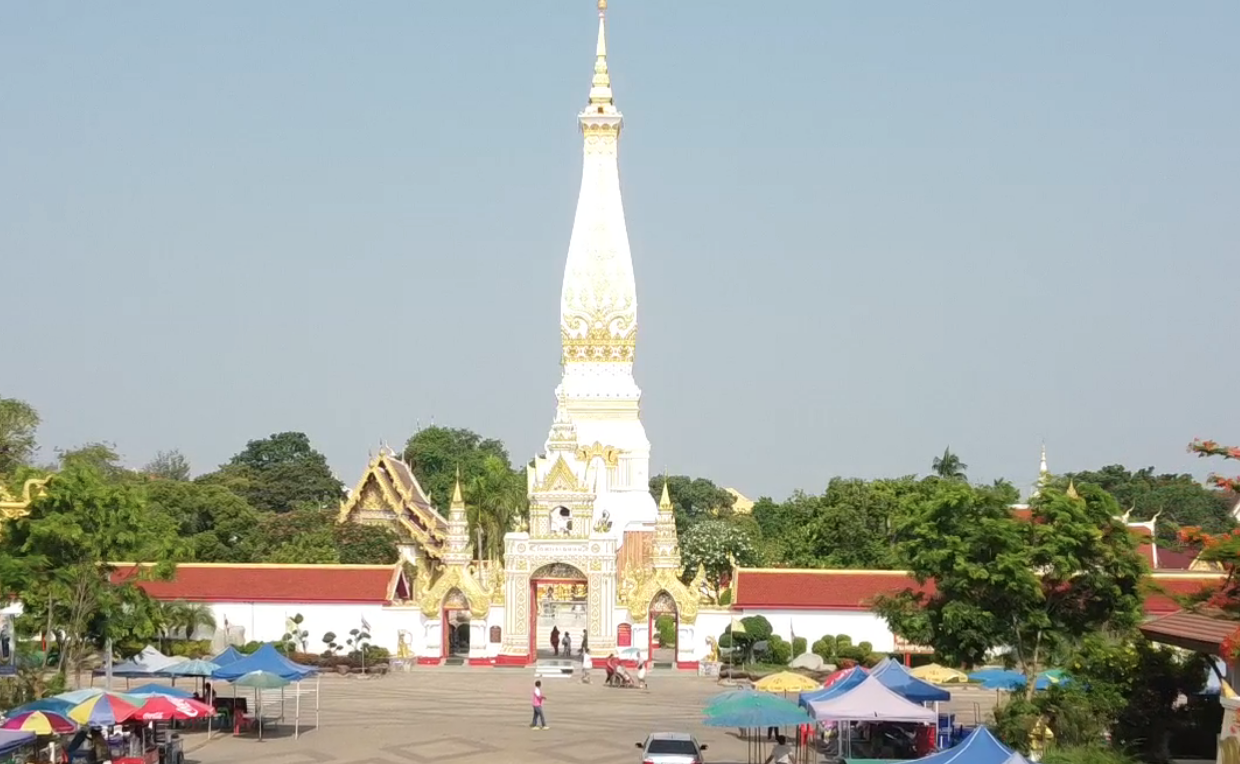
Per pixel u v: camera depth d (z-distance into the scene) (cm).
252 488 19825
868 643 10719
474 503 15650
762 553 15550
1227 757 4803
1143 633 6644
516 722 7969
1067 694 6094
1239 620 5400
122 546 7869
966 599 6888
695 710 8600
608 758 6700
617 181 14988
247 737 7325
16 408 13625
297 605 11494
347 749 6950
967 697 9388
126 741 6103
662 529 11562
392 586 11575
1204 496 18825
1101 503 6862
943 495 7006
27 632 8038
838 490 14025
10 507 8181
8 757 5412
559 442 12219
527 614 11506
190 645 10531
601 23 15412
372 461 15412
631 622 11481
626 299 14675
